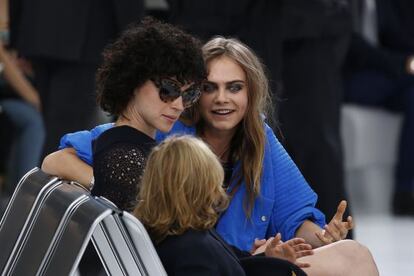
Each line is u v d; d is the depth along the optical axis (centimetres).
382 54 2277
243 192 1068
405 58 2275
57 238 872
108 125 1067
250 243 1059
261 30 1551
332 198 1616
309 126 1627
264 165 1077
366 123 2317
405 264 1756
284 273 911
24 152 1958
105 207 830
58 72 1642
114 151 925
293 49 1623
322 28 1603
